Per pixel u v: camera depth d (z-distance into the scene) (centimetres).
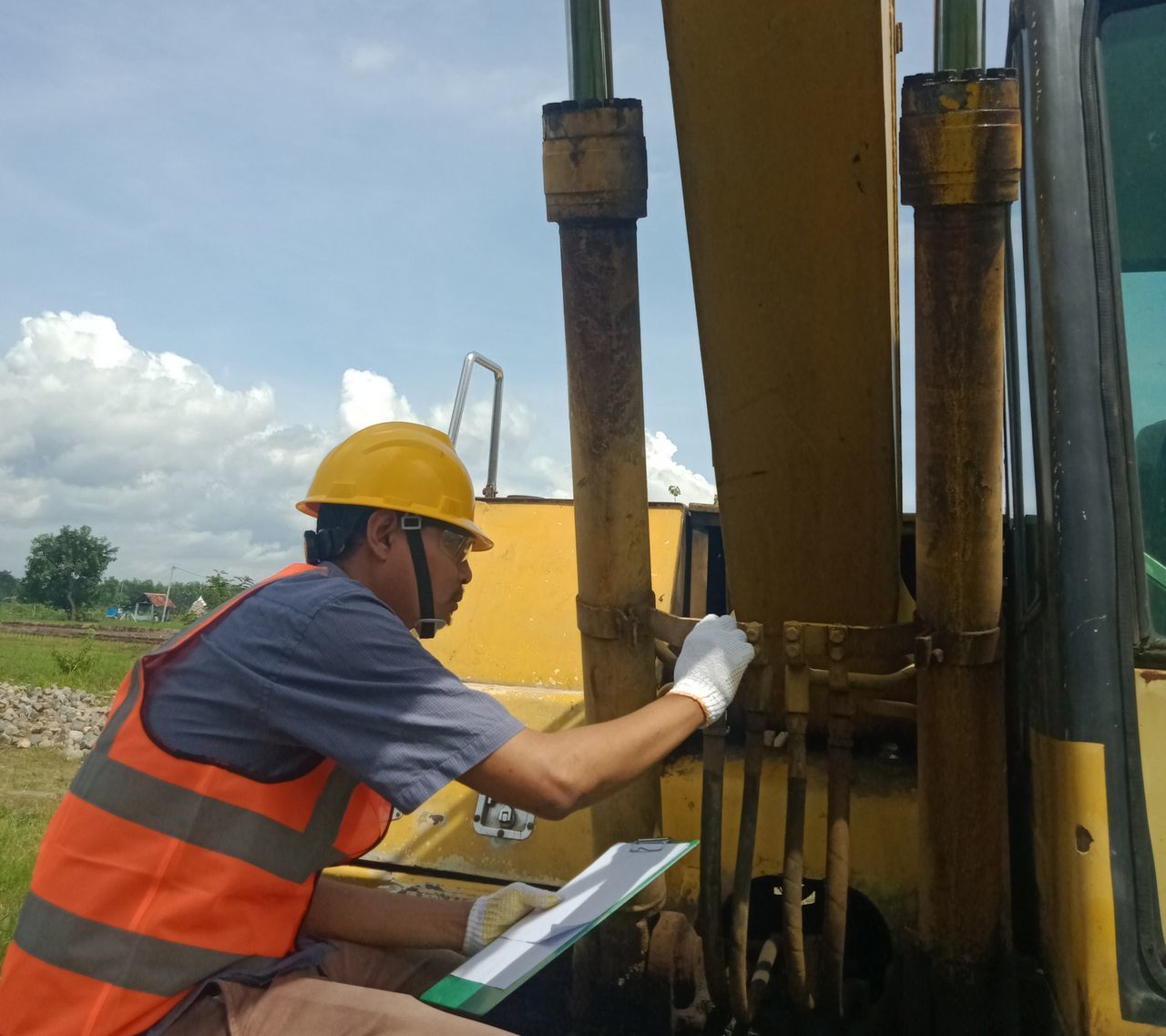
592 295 239
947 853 224
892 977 248
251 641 189
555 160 237
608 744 198
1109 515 198
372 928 227
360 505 210
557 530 328
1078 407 201
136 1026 179
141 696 190
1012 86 203
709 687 213
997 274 209
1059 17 212
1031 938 247
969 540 215
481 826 279
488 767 188
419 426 224
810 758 261
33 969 182
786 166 207
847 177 204
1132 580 197
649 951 249
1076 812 195
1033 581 231
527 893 223
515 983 186
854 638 231
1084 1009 192
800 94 200
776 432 231
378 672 188
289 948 195
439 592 215
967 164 203
